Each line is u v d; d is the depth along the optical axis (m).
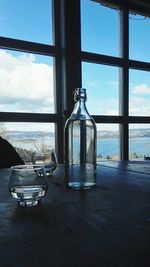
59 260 0.35
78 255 0.37
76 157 0.83
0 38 2.64
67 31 2.93
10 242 0.41
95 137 0.84
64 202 0.64
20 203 0.61
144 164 1.44
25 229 0.46
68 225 0.48
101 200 0.66
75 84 2.98
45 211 0.57
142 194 0.72
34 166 0.65
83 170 0.82
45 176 0.63
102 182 0.90
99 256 0.36
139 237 0.43
